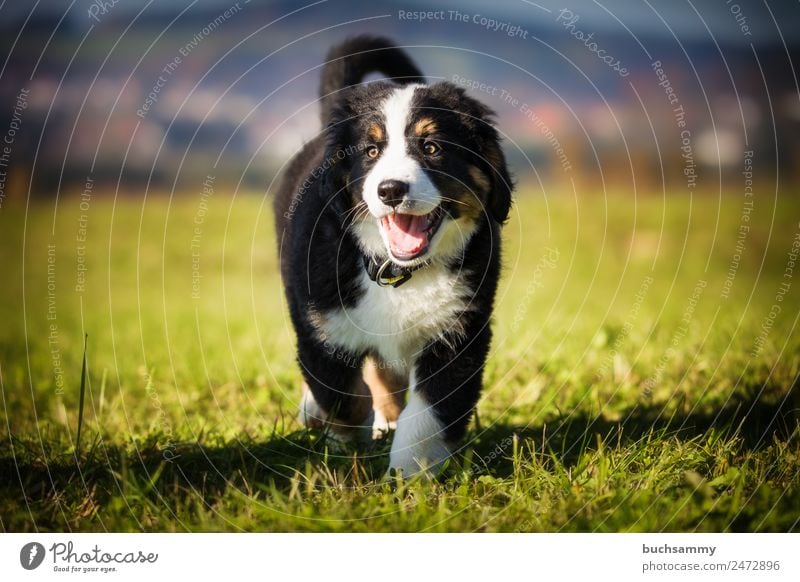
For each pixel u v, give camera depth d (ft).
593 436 10.92
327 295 10.36
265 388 14.14
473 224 10.43
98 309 24.94
